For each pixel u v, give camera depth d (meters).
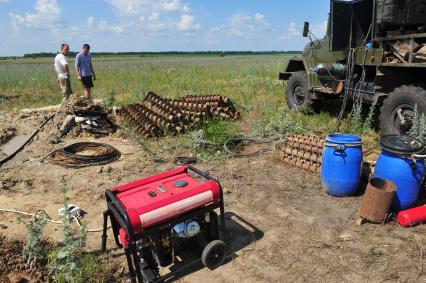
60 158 6.23
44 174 5.70
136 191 3.27
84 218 4.29
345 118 8.02
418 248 3.50
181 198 3.10
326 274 3.21
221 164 5.94
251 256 3.51
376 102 6.47
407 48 5.86
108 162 6.16
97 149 6.73
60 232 3.98
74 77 19.72
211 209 3.29
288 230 3.92
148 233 2.94
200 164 5.97
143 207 2.93
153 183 3.43
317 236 3.78
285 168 5.67
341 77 7.46
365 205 3.89
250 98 11.30
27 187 5.23
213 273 3.30
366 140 6.48
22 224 4.18
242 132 7.66
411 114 5.75
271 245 3.66
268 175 5.42
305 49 9.06
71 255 3.20
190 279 3.23
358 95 7.07
